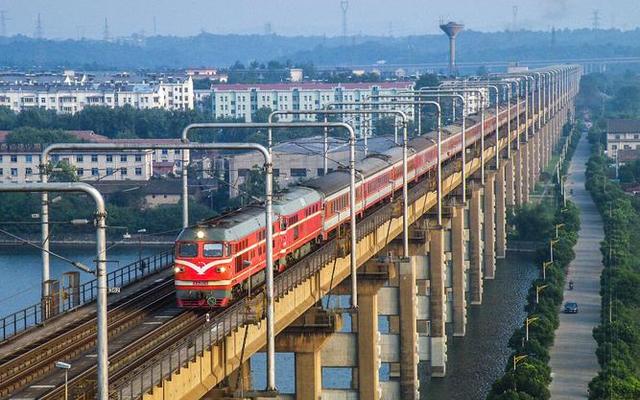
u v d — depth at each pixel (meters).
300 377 137.50
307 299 123.88
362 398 160.75
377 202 177.12
